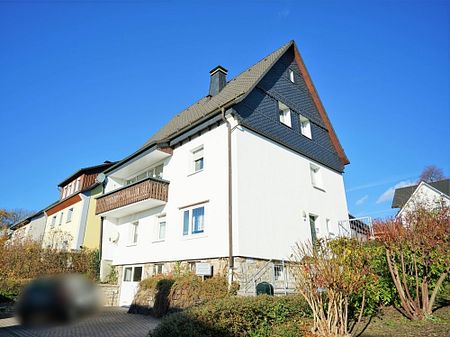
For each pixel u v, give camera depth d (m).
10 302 10.63
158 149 14.52
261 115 13.98
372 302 7.18
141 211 15.73
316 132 17.83
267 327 6.20
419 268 7.02
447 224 6.72
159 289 10.81
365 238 9.33
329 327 5.57
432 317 6.44
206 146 13.16
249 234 11.01
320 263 5.89
